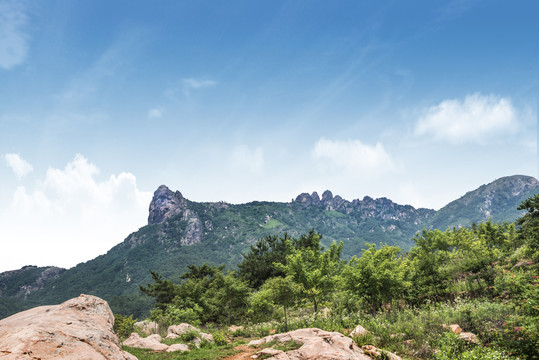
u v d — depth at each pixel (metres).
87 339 6.57
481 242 29.77
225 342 15.64
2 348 5.09
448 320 13.41
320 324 16.61
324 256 22.84
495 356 8.12
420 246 28.62
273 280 18.66
